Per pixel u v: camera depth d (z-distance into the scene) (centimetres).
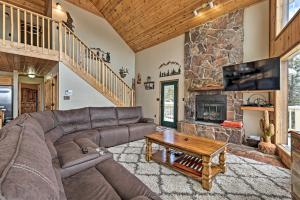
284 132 325
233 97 437
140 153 322
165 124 634
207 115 495
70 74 461
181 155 279
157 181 218
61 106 443
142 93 738
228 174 239
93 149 194
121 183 135
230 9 431
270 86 328
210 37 483
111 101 540
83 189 128
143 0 500
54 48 448
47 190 66
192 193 194
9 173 60
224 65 452
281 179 226
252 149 350
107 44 690
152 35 628
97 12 656
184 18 498
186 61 552
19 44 374
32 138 112
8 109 657
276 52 326
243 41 417
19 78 777
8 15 576
